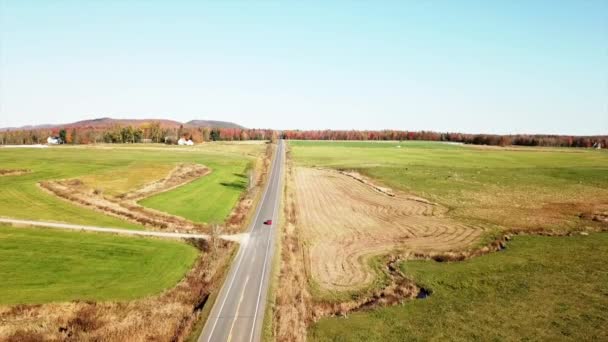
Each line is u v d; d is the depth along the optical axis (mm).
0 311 36562
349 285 47344
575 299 43375
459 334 36594
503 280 48812
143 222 65188
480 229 70312
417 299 44469
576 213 81375
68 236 56406
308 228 70188
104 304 39281
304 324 37750
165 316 37562
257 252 54281
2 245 51594
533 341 35438
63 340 33344
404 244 62344
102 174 101500
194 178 107750
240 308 38344
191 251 54750
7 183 83812
